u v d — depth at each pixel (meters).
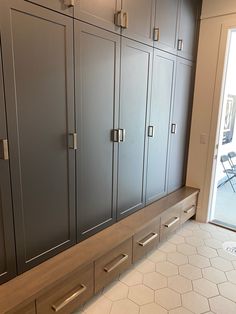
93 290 1.74
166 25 2.33
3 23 1.20
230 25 2.62
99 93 1.79
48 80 1.45
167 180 2.87
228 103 4.55
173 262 2.31
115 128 1.99
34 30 1.33
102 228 2.05
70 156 1.67
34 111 1.41
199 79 2.92
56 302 1.49
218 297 1.89
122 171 2.16
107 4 1.73
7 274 1.43
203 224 3.08
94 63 1.71
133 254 2.10
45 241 1.61
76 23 1.54
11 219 1.40
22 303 1.29
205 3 2.74
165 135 2.66
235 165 4.99
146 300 1.85
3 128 1.28
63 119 1.58
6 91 1.26
